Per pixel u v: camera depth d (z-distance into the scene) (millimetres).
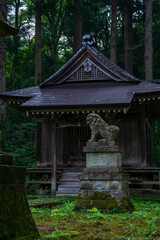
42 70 37688
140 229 6176
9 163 4664
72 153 19984
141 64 43406
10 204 4191
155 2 36938
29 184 20484
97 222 6965
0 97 19016
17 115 36031
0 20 4840
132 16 40531
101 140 9250
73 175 18547
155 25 39406
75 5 33812
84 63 20391
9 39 36906
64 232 5781
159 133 35719
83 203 8992
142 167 18281
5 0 25688
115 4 31828
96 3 39781
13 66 38188
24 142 31031
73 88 19656
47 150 20297
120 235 5707
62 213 8344
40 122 20438
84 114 18031
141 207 10727
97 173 9070
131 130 19219
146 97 17344
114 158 9102
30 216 4613
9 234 3982
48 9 34594
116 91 18109
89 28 43031
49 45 38562
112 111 16969
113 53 31422
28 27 39469
